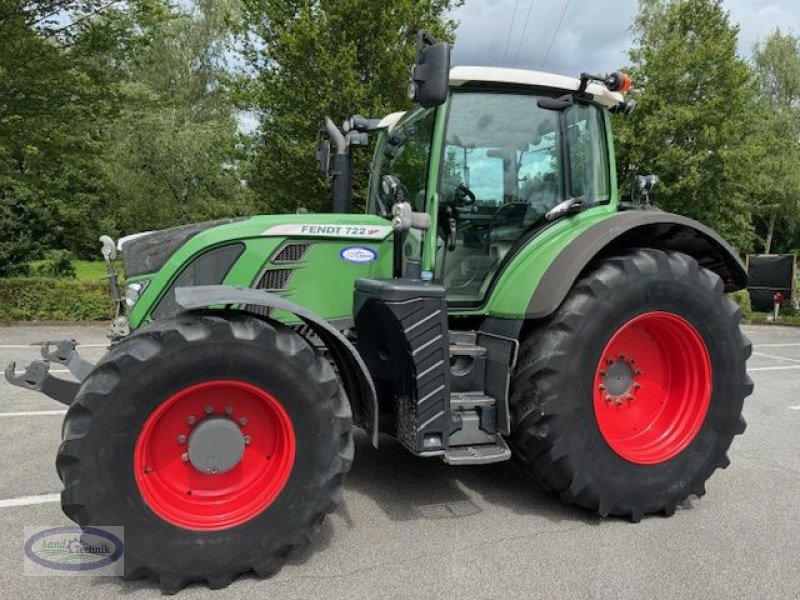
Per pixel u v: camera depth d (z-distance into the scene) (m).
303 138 9.83
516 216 3.63
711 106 15.60
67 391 2.98
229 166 21.81
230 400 2.68
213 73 25.17
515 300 3.29
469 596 2.52
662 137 15.88
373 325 3.17
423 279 3.17
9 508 3.29
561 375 3.10
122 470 2.45
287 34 9.17
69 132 10.64
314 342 3.34
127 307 3.27
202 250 3.21
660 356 3.55
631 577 2.69
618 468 3.22
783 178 28.22
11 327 10.84
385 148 4.12
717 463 3.46
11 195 14.84
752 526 3.24
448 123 3.42
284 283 3.32
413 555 2.85
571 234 3.42
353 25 9.42
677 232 3.53
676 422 3.47
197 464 2.62
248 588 2.56
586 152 3.78
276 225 3.30
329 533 3.07
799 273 20.45
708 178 16.34
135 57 11.48
